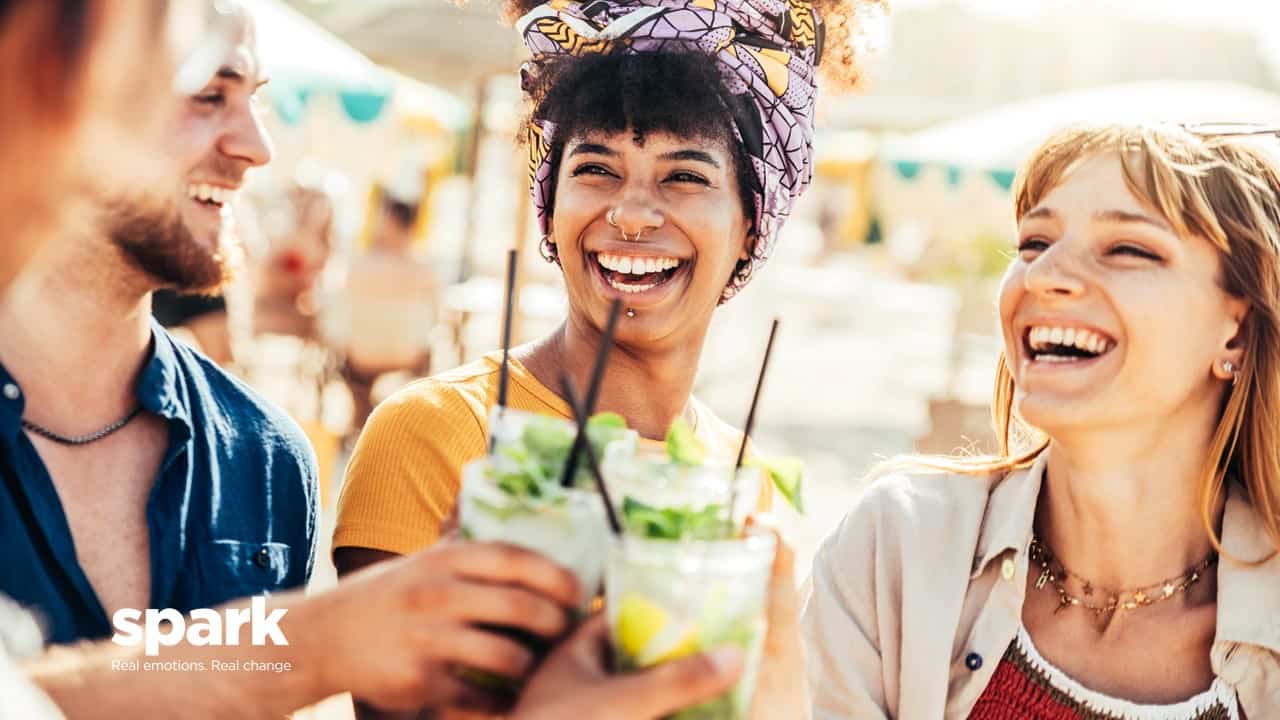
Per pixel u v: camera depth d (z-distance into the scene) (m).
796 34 2.41
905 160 12.92
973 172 12.48
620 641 1.26
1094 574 2.06
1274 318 1.96
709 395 11.76
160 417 1.90
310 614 1.36
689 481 1.34
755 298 15.53
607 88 2.23
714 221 2.28
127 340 1.85
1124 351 1.91
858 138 15.74
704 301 2.33
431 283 8.54
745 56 2.30
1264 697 1.99
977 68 16.05
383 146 14.34
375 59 8.02
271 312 9.09
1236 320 2.00
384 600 1.32
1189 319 1.91
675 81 2.21
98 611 1.75
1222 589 2.00
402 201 8.63
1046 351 2.01
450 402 2.19
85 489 1.80
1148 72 16.83
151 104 1.03
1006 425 2.32
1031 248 2.04
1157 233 1.90
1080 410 1.90
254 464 2.04
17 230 1.02
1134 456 1.97
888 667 2.11
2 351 1.75
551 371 2.38
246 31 1.76
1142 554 2.04
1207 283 1.94
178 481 1.88
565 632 1.34
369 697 1.36
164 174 1.64
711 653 1.22
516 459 1.37
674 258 2.27
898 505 2.18
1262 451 2.03
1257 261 1.94
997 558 2.09
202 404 1.97
